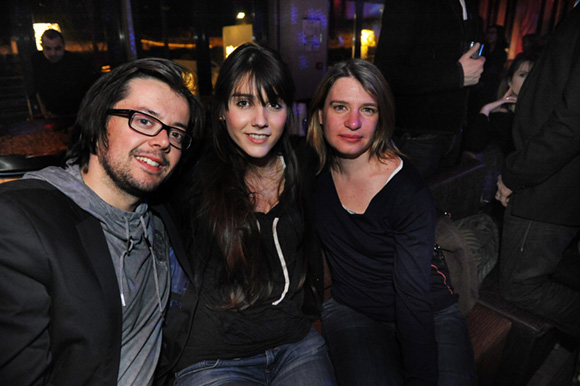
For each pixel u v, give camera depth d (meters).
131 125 0.95
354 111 1.23
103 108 0.96
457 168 2.32
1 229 0.81
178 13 6.89
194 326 1.24
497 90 3.72
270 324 1.28
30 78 5.35
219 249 1.21
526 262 1.84
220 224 1.17
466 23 1.79
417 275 1.28
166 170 1.03
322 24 8.23
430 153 2.15
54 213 0.89
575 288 1.98
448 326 1.44
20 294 0.82
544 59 1.65
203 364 1.23
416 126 2.06
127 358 1.01
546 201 1.71
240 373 1.25
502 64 4.41
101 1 6.08
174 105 1.01
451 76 1.76
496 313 1.94
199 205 1.21
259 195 1.33
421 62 1.92
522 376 1.94
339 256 1.47
